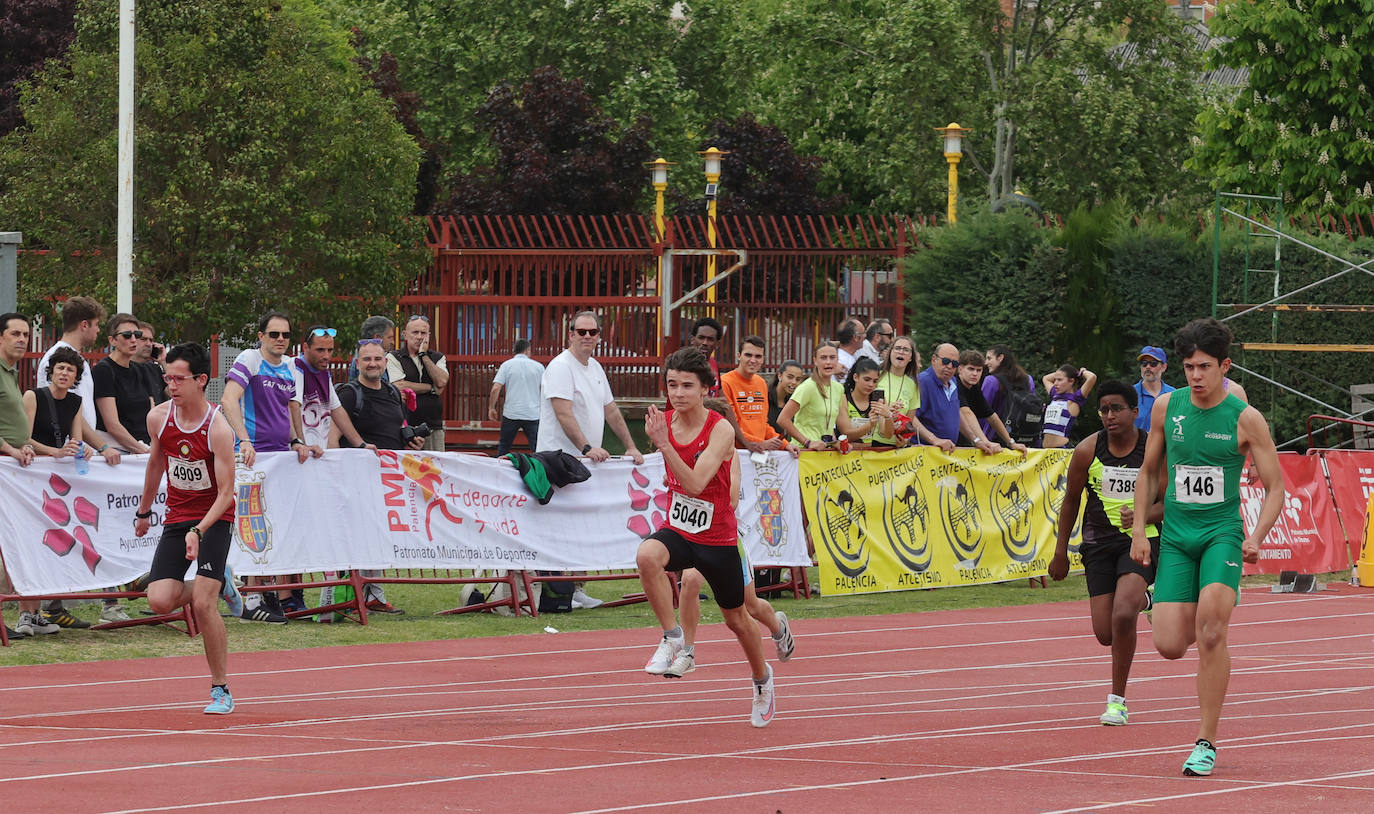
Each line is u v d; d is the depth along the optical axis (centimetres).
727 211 7094
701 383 1570
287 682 1948
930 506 3136
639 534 2781
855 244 4903
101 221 5078
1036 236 4784
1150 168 8400
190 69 5025
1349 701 1859
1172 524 1462
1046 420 3441
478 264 5066
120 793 1221
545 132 7019
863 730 1588
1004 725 1634
